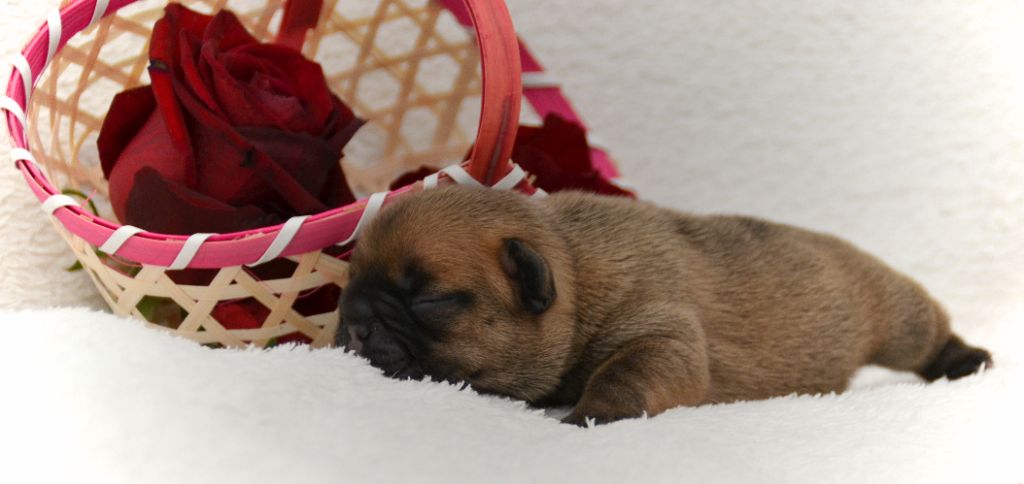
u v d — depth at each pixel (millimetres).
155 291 445
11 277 522
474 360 426
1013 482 411
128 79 519
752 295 464
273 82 488
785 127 624
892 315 500
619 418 417
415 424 383
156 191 465
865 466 398
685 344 437
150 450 362
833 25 612
